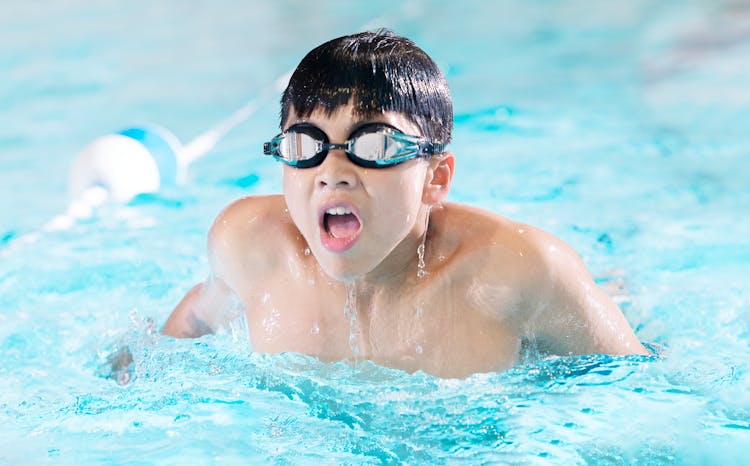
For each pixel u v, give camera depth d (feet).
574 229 14.76
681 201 16.17
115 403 8.72
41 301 12.07
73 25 36.45
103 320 11.23
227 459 7.57
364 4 39.42
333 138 7.92
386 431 8.03
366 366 9.05
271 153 8.54
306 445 7.81
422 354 8.94
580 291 8.94
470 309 8.92
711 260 13.21
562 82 26.71
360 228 7.97
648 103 23.85
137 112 25.12
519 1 39.75
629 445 7.75
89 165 17.46
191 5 40.37
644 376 9.06
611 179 17.66
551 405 8.46
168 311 11.58
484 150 20.21
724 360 9.69
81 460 7.61
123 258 13.78
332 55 8.23
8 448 7.84
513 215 15.58
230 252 9.78
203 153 21.03
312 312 9.34
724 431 8.02
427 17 36.91
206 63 30.60
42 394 9.09
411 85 8.23
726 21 32.40
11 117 24.95
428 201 8.73
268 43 33.12
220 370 9.35
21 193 18.38
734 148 19.47
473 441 7.83
